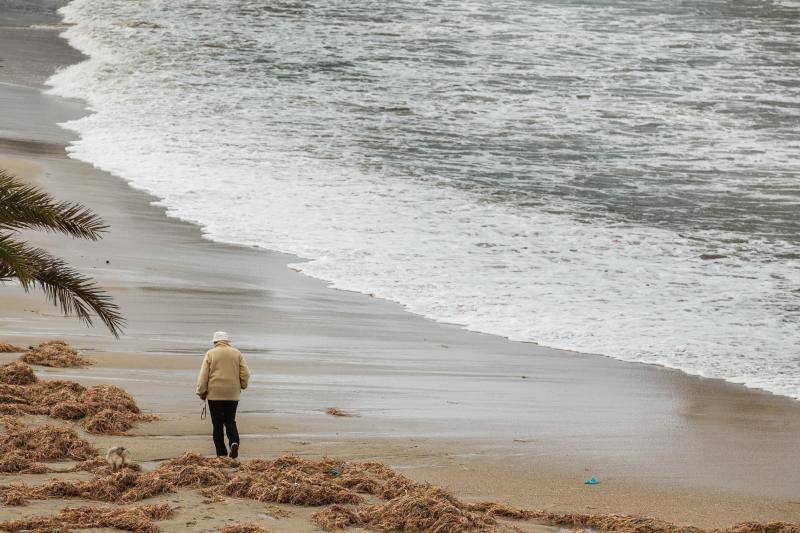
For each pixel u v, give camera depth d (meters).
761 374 37.69
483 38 118.31
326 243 54.91
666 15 131.50
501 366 37.34
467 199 66.00
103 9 130.00
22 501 19.89
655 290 49.34
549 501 23.16
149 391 30.44
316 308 44.06
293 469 22.78
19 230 51.88
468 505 21.91
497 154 78.62
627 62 110.75
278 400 30.97
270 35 117.75
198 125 82.50
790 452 28.53
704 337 42.28
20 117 81.88
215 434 24.56
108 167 67.88
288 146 77.56
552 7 133.88
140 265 48.34
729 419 31.89
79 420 26.83
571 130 86.88
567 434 29.23
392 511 20.61
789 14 134.25
